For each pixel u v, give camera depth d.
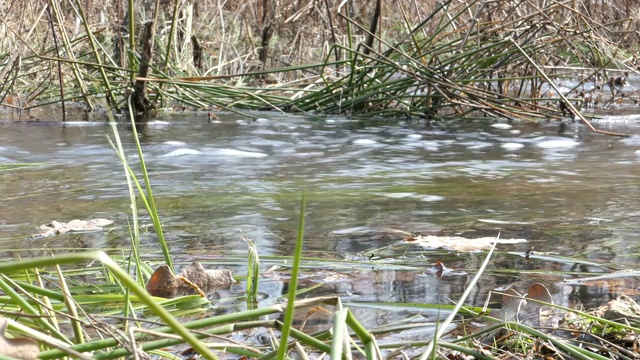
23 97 7.97
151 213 2.17
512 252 2.60
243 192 3.70
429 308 2.02
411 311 2.00
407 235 2.83
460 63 7.52
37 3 8.98
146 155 4.86
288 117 6.93
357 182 3.98
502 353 1.73
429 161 4.69
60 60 6.50
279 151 5.06
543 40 7.43
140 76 7.09
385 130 6.13
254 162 4.64
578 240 2.76
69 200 3.51
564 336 1.81
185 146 5.18
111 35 8.74
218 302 2.08
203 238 2.79
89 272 2.34
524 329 1.67
